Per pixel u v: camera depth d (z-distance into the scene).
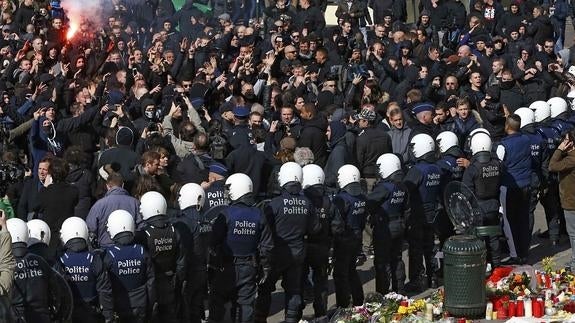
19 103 24.22
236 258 17.22
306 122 21.64
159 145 19.80
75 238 15.65
